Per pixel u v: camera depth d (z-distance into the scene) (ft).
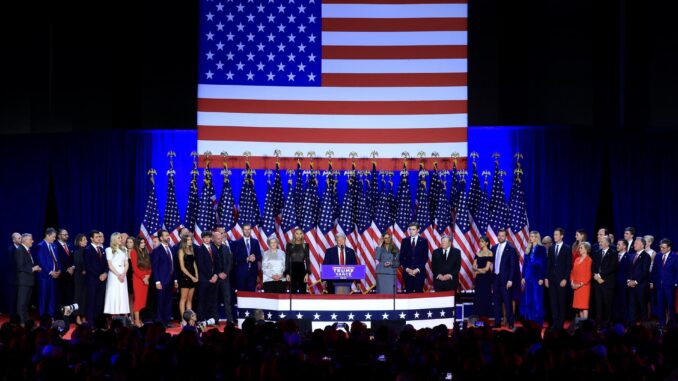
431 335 36.32
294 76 73.51
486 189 72.33
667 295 62.90
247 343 32.40
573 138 74.79
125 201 75.41
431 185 72.38
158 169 75.36
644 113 74.13
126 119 76.38
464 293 67.92
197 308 67.15
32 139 76.38
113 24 76.48
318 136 73.26
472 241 71.41
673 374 27.48
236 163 73.05
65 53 76.38
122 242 63.05
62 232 67.41
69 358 29.17
